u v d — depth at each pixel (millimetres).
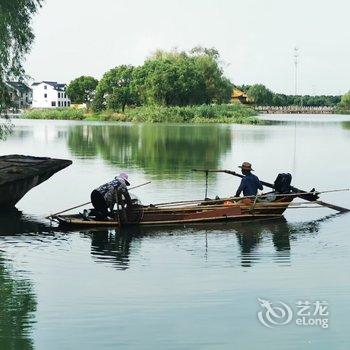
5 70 21469
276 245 14508
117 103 112000
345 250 14070
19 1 21125
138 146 44344
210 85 107250
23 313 10023
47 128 70188
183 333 9258
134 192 22672
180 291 11039
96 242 14609
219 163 33562
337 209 18172
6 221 17172
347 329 9430
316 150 42094
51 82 176000
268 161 34812
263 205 17250
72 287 11273
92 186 24297
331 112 161750
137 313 10023
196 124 83562
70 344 8891
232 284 11445
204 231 15828
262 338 9125
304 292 11000
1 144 45812
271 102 187875
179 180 26047
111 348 8781
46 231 15773
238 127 74250
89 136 55281
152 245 14398
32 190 23047
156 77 102062
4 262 12922
